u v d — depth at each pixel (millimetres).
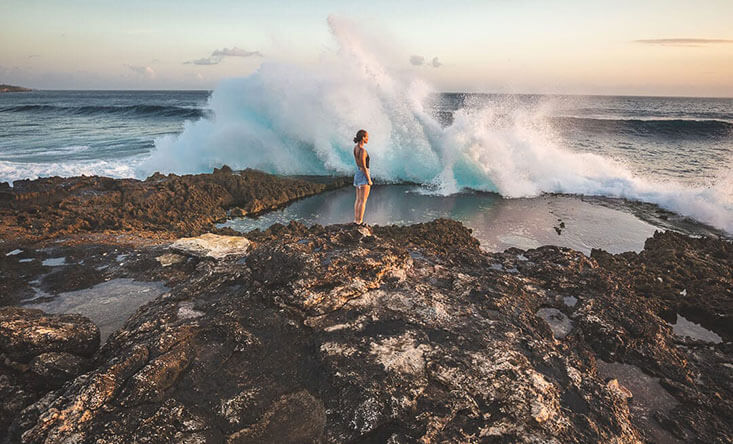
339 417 3676
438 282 6414
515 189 16922
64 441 3305
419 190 17750
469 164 17562
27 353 4168
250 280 5648
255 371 4191
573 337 5895
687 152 26188
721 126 33812
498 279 6836
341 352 4371
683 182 18203
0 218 10969
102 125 41688
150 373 3898
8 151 24656
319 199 16141
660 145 28922
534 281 7207
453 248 9125
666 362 5676
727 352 6137
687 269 8844
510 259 8242
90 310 6211
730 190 14820
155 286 7008
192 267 7734
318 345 4492
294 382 4074
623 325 6129
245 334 4594
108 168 19828
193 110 53344
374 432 3561
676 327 7121
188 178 16234
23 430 3516
